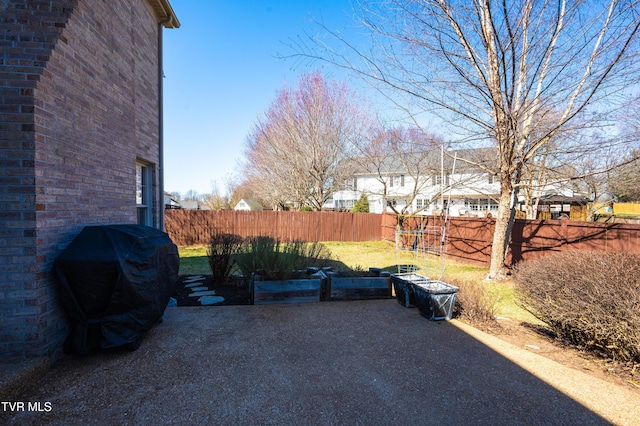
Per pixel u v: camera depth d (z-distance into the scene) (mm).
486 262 9984
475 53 6355
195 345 3576
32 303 2820
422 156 12047
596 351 3564
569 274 3732
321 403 2537
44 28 3039
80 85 3537
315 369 3094
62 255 3010
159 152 7191
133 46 5121
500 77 6102
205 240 14734
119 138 4574
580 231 7594
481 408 2516
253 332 3996
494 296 6289
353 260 10781
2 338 2793
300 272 5750
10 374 2543
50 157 3027
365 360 3311
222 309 4922
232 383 2805
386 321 4523
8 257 2785
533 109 6531
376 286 5691
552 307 3756
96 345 3115
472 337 4004
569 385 2881
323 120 17094
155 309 3541
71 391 2623
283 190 19031
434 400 2611
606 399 2666
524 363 3312
